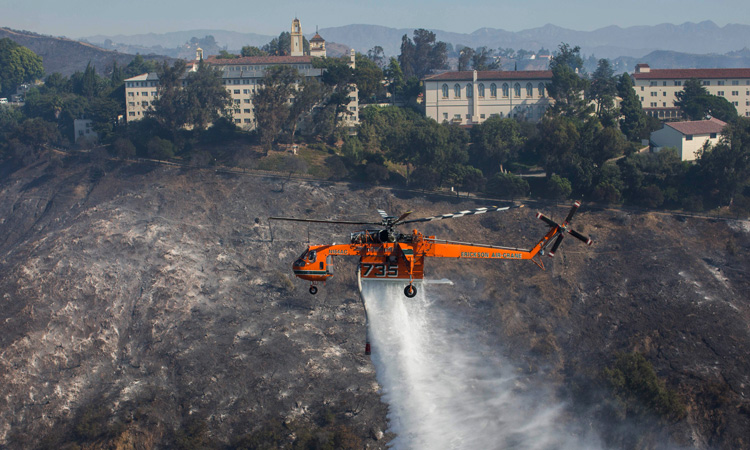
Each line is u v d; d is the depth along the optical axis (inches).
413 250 1400.1
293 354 3297.2
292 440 2738.7
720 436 2689.5
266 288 3939.5
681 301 3590.1
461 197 4982.8
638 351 3260.3
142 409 2881.4
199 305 3676.2
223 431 2824.8
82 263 3895.2
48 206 5191.9
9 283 3752.5
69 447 2657.5
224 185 5017.2
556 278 3939.5
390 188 5078.7
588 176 4805.6
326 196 4923.7
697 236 4350.4
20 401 2947.8
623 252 4168.3
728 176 4662.9
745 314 3489.2
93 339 3390.7
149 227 4343.0
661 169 4817.9
